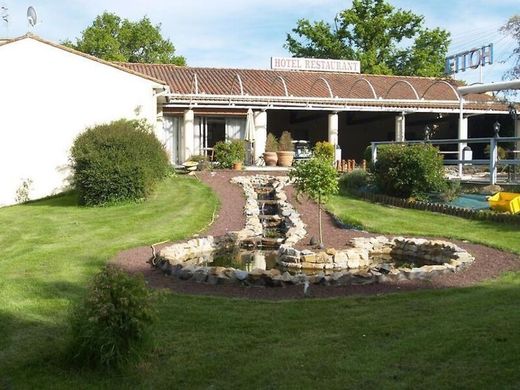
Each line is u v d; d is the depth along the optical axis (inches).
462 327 219.8
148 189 615.5
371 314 245.8
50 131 736.3
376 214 546.9
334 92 1104.8
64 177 740.7
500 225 468.1
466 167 797.9
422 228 482.0
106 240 442.0
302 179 450.0
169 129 973.2
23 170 727.1
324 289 297.9
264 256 436.8
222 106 956.6
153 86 775.1
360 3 1748.3
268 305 265.1
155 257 368.5
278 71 1259.8
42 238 450.6
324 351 201.2
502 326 219.0
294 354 198.8
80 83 746.2
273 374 183.0
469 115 1115.3
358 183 685.3
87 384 177.6
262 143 995.9
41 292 286.4
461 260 353.7
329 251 392.2
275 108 988.6
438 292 284.8
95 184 594.2
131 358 187.9
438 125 1300.4
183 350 204.4
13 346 208.1
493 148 583.8
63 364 190.2
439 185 582.9
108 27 1903.3
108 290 189.8
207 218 538.6
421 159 582.6
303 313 250.2
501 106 1097.4
